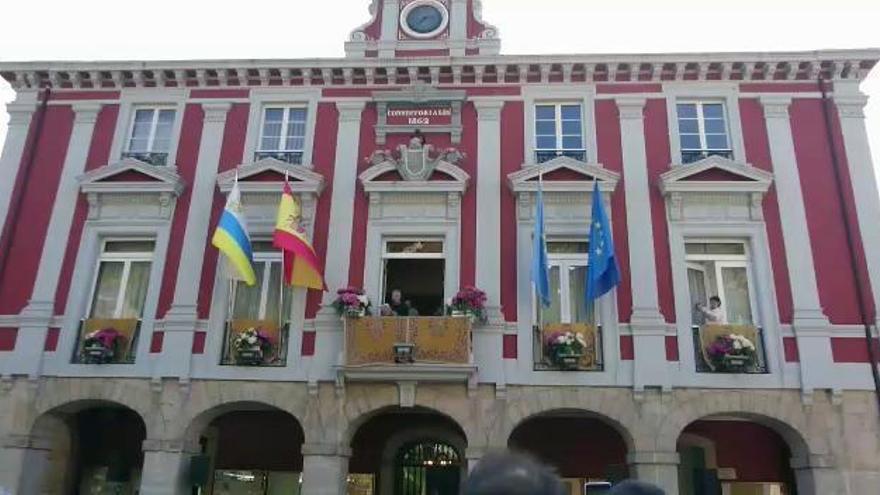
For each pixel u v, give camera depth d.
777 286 14.34
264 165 15.61
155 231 15.48
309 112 16.42
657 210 15.04
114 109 16.75
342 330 14.30
